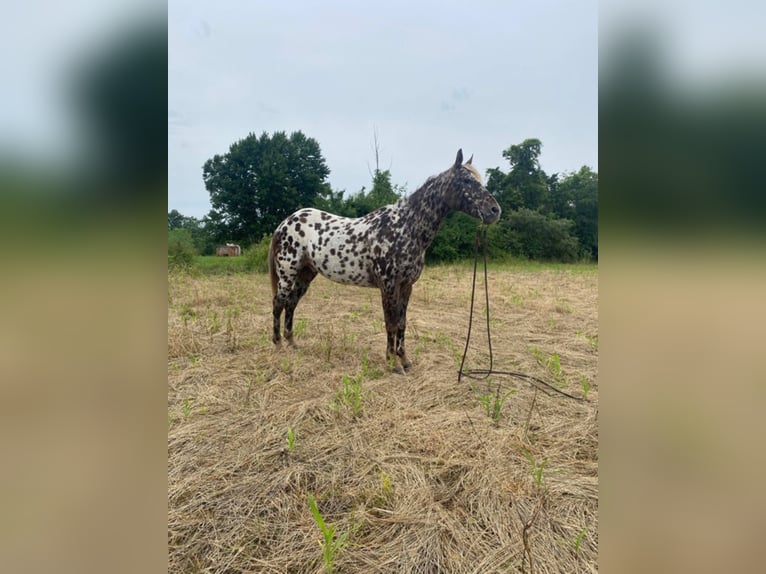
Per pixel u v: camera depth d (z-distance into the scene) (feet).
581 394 10.63
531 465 7.56
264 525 6.07
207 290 23.63
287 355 13.07
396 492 6.75
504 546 5.73
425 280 30.50
